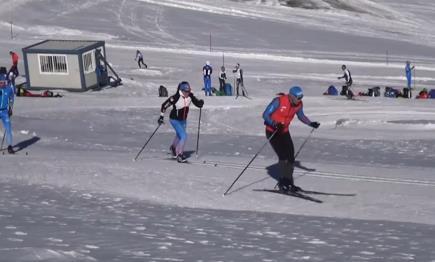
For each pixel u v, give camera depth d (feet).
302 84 289.53
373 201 77.25
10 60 323.78
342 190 84.07
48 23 445.37
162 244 43.29
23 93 235.61
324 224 60.13
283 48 385.50
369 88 275.18
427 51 390.21
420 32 452.76
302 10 506.07
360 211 72.13
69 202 70.38
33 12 474.08
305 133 155.94
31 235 43.57
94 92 255.09
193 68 325.83
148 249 40.91
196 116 182.39
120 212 63.67
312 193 81.76
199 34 421.59
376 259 40.88
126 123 166.81
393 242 48.96
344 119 171.42
